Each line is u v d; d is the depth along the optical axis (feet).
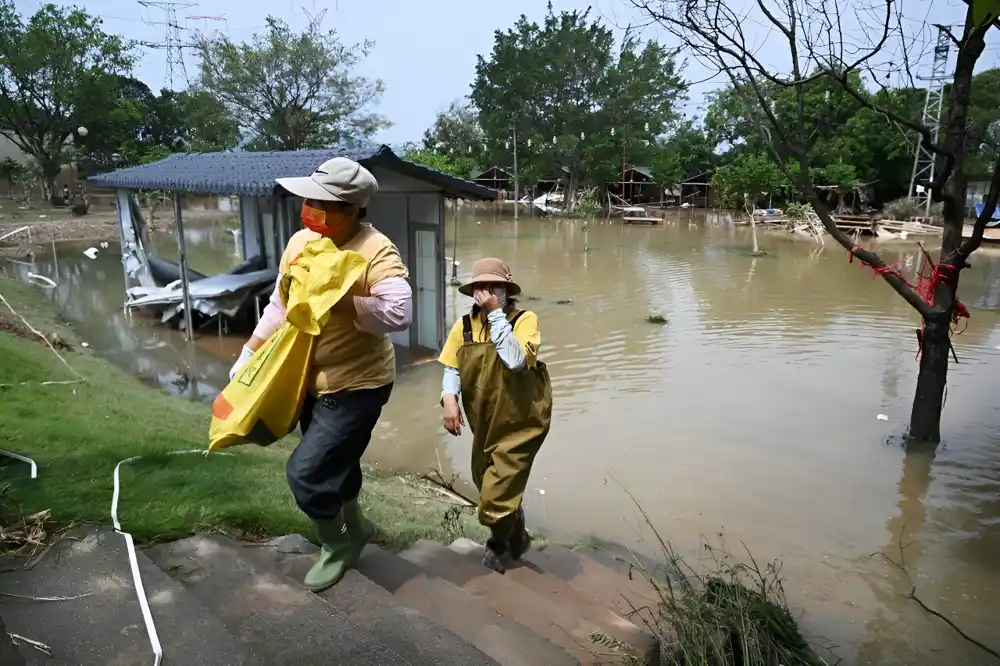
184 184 40.81
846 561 19.29
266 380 9.00
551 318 51.78
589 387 35.40
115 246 85.40
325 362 9.11
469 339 12.09
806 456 26.66
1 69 121.70
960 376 37.01
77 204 116.88
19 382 21.70
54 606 8.16
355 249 9.06
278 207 44.83
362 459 26.45
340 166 8.87
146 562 9.32
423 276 43.11
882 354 41.60
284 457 20.84
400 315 8.76
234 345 43.32
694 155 179.11
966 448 27.32
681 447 27.48
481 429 12.39
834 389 34.96
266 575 9.61
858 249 26.66
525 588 11.73
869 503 22.84
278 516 12.22
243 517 11.79
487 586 11.80
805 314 53.01
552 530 20.77
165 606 8.30
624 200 169.37
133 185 47.47
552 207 172.65
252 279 45.65
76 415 18.02
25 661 7.08
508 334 11.43
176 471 13.71
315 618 8.61
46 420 16.40
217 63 136.67
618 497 23.22
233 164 45.73
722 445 27.71
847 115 130.41
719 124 174.29
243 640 8.07
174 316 46.88
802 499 23.15
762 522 21.53
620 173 167.63
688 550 19.76
